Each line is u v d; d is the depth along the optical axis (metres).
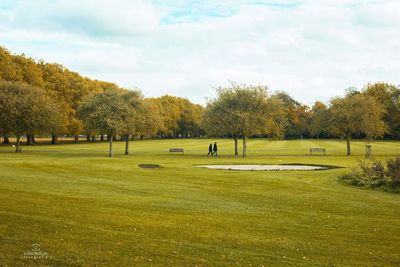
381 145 95.06
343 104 63.69
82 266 10.44
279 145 100.56
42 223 14.43
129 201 20.19
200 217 17.03
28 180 26.22
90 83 110.94
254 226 15.70
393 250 12.87
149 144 107.50
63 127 84.56
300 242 13.54
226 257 11.66
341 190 26.19
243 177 31.95
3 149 71.19
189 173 34.06
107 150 74.19
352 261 11.70
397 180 26.20
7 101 59.75
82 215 16.27
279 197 23.16
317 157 57.09
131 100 62.44
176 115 158.75
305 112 168.62
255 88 63.25
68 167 35.84
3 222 14.27
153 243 12.73
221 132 62.12
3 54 75.00
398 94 117.50
